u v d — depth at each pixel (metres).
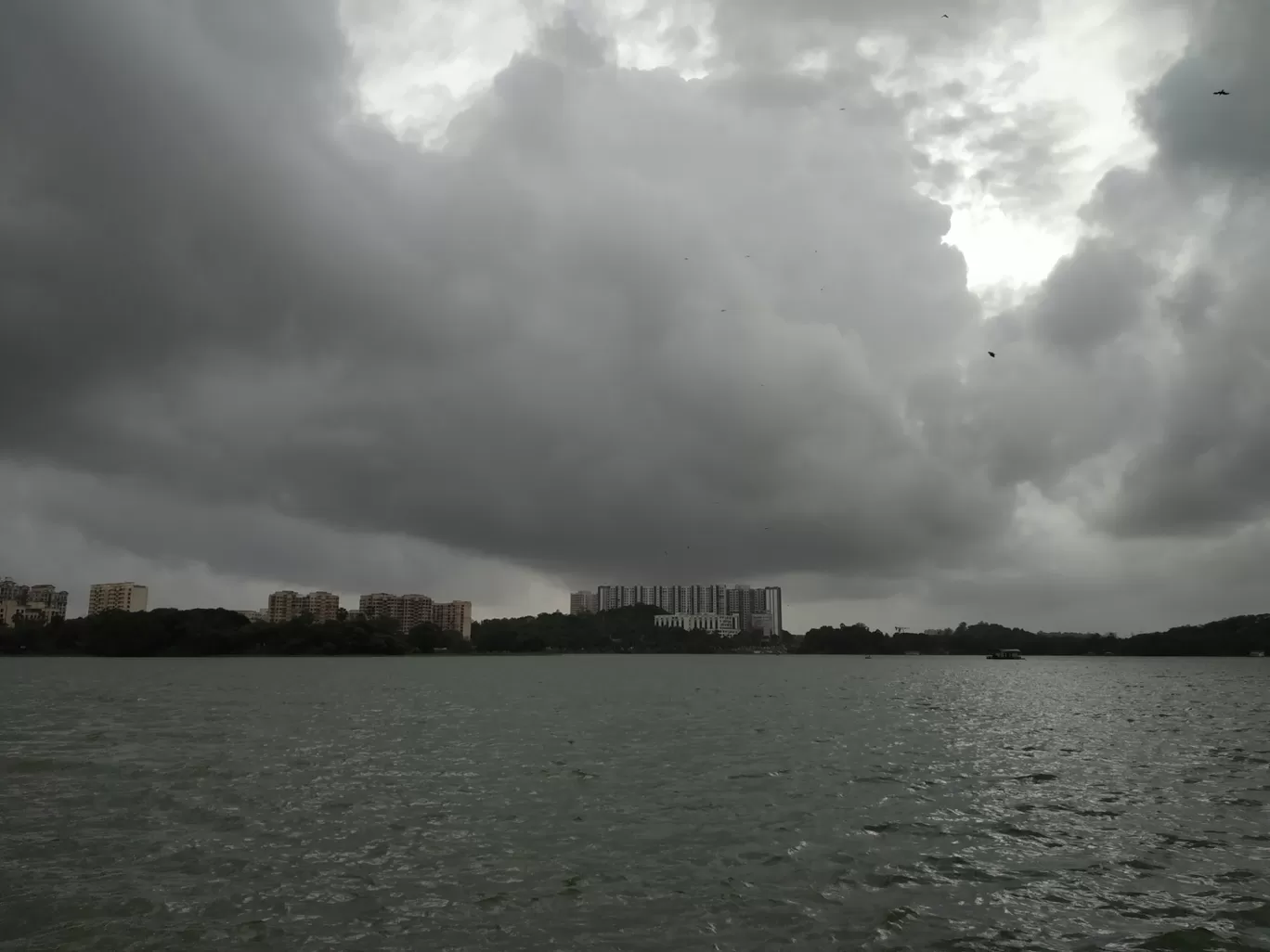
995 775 36.50
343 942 16.38
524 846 23.67
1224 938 16.67
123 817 27.27
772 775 36.31
